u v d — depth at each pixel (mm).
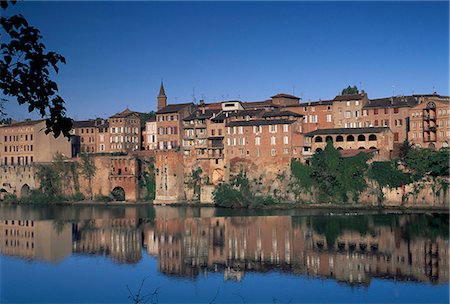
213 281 81688
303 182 162250
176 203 178375
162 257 99812
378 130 161375
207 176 181125
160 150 184500
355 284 77750
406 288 75562
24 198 195000
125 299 72750
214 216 149500
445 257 93062
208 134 182125
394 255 95500
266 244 108625
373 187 153500
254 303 70250
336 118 181750
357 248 101938
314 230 121438
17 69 22234
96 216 155625
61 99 23156
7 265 93938
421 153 149625
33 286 79625
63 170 192250
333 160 158125
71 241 117500
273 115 175250
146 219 147375
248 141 172375
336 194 157375
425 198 147250
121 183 187250
